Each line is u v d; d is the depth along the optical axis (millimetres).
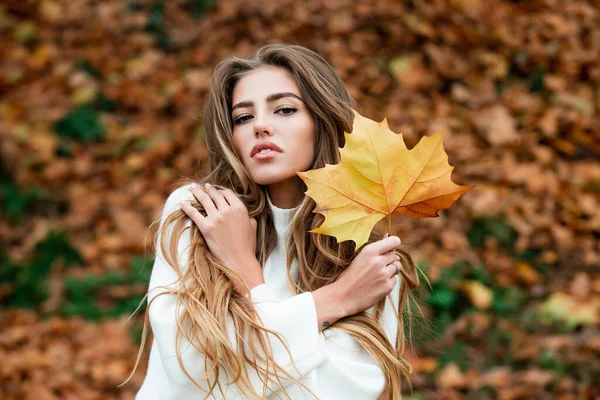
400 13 4348
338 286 1589
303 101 1685
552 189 3590
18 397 3117
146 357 3334
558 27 4242
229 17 4688
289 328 1529
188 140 4285
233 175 1777
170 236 1668
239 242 1617
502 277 3377
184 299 1541
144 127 4414
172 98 4480
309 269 1695
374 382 1591
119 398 3137
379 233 1806
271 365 1523
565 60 4105
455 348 3119
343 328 1587
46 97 4570
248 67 1739
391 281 1598
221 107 1740
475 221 3555
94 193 4141
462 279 3324
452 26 4262
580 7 4395
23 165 4246
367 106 3959
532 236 3500
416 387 2979
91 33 4918
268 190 1766
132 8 5039
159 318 1557
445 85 4105
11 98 4598
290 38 4434
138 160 4211
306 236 1722
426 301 3227
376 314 1679
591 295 3215
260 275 1613
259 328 1497
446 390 2932
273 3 4645
